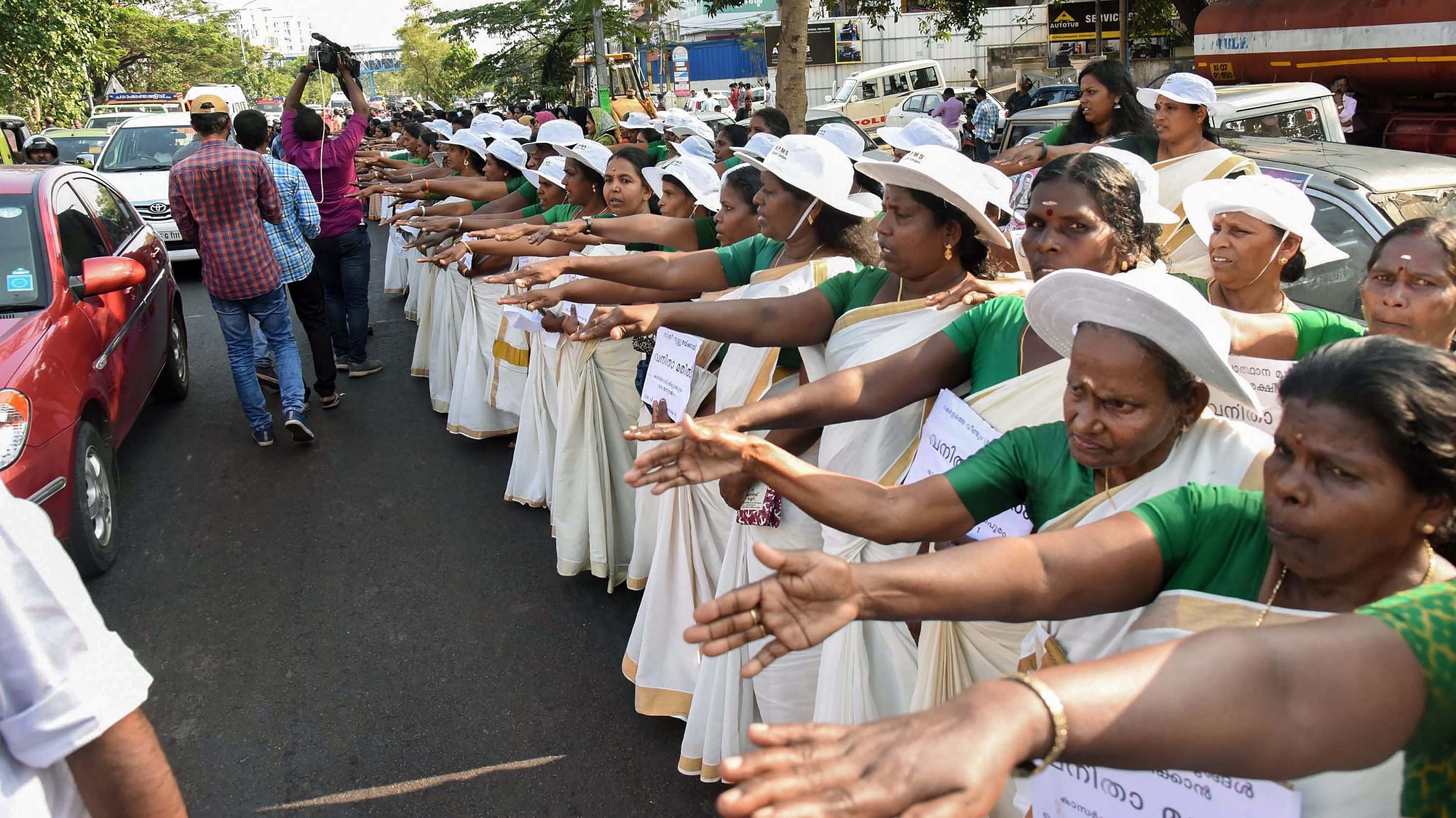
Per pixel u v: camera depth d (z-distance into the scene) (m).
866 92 24.22
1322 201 4.86
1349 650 1.14
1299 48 10.87
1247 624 1.48
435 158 9.37
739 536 3.05
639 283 3.25
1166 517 1.56
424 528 5.30
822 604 1.32
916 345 2.35
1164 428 1.74
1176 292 1.64
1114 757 1.08
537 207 5.42
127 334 5.68
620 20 16.77
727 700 3.08
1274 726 1.11
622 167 4.44
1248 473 1.75
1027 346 2.27
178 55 50.34
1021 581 1.43
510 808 3.19
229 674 4.02
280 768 3.43
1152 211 2.77
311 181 7.40
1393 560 1.40
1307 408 1.36
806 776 0.97
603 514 4.43
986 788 0.98
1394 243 2.57
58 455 4.44
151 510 5.63
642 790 3.26
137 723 1.50
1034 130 9.87
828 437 2.71
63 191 5.71
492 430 6.36
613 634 4.23
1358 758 1.13
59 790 1.48
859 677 2.57
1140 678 1.10
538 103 15.53
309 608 4.52
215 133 5.95
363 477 6.01
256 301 6.29
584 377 4.32
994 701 1.05
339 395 7.34
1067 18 20.91
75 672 1.41
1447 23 9.43
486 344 6.13
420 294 7.63
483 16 19.08
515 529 5.26
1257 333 2.57
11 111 17.25
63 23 16.03
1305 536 1.38
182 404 7.46
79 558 4.70
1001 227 2.69
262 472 6.13
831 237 3.14
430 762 3.43
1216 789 1.44
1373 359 1.33
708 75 35.50
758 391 3.14
